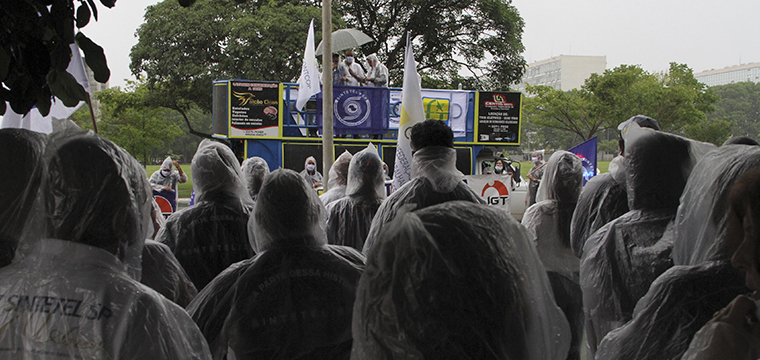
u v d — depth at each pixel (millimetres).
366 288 1306
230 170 2896
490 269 1226
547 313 1368
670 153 2273
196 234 2783
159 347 1477
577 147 6703
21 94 1808
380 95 9969
